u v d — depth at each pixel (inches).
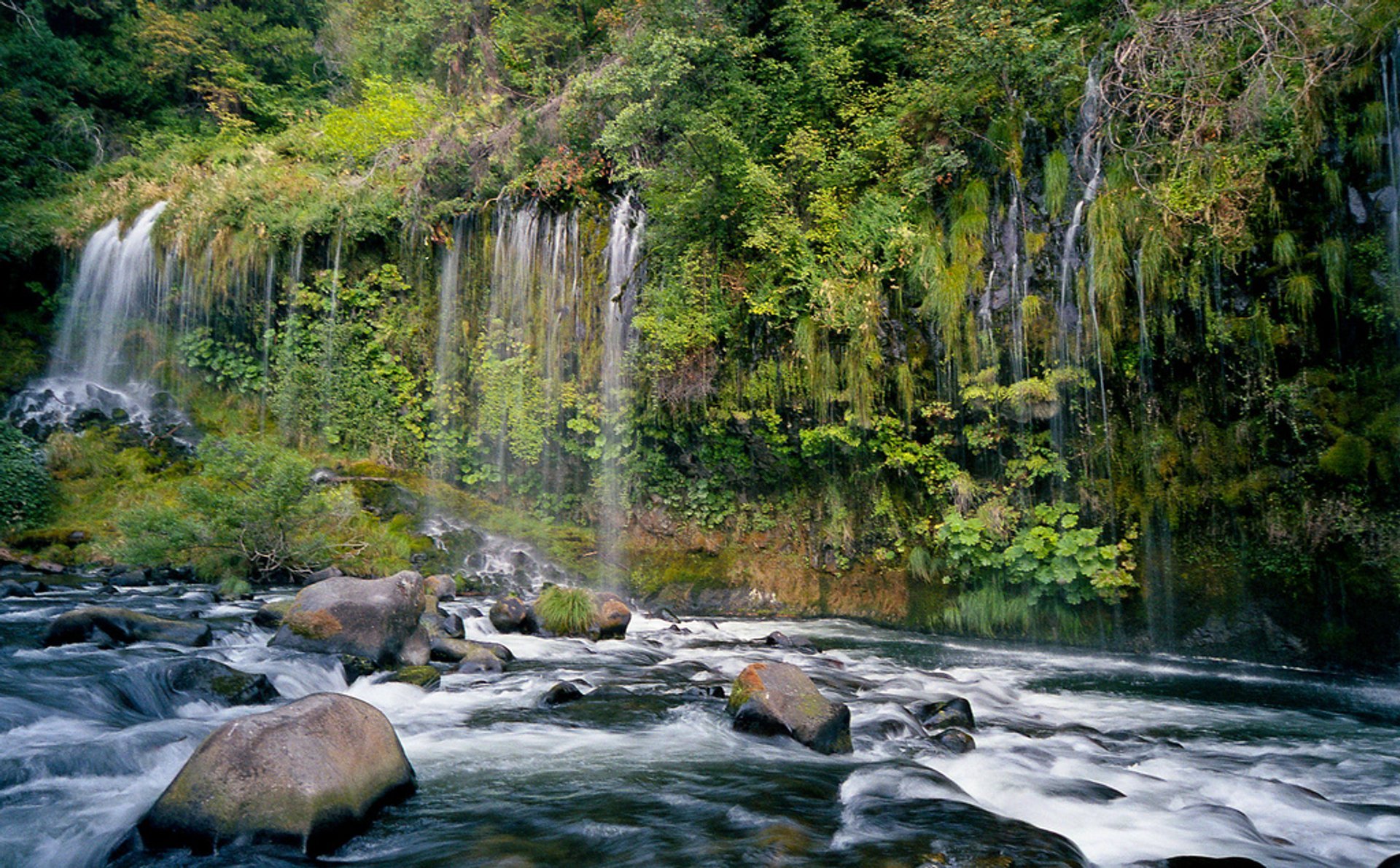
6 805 165.8
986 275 491.8
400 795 181.0
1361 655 389.1
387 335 661.3
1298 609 409.4
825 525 555.5
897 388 509.4
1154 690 359.3
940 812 177.3
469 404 647.1
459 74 808.3
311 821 150.6
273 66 1005.2
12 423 624.7
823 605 544.7
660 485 598.9
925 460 509.0
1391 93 398.6
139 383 679.1
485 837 160.6
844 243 526.0
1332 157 411.5
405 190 671.1
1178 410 443.8
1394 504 386.9
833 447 543.5
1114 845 171.8
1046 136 494.9
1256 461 422.6
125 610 307.0
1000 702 323.9
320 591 313.1
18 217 721.0
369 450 647.8
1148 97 457.1
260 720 165.3
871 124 554.6
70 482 584.1
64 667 256.4
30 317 704.4
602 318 615.2
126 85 921.5
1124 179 453.7
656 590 566.6
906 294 510.9
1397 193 394.6
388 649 304.3
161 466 612.4
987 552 486.9
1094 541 455.8
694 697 286.8
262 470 487.2
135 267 697.6
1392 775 235.5
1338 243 403.9
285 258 670.5
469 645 341.1
